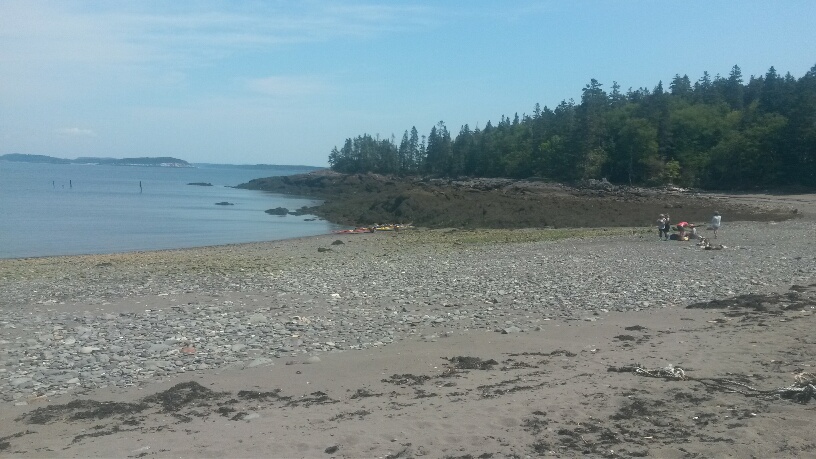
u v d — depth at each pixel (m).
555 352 12.68
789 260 26.14
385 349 13.63
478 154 128.88
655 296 18.91
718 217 36.47
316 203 92.19
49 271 28.53
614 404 8.98
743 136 88.69
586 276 23.36
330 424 8.81
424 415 8.98
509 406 9.12
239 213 74.44
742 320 14.68
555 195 71.88
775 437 7.30
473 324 16.02
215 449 7.99
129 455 7.92
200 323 16.59
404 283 22.98
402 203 61.19
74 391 11.33
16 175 187.00
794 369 10.20
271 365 12.57
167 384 11.57
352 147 152.38
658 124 98.12
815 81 97.75
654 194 75.81
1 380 11.98
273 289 22.33
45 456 7.99
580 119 97.38
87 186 137.38
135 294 21.70
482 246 36.66
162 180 188.88
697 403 8.80
